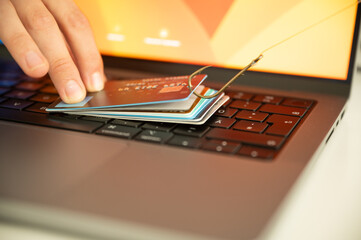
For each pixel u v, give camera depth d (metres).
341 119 0.62
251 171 0.41
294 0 0.65
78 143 0.49
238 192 0.37
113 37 0.76
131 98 0.56
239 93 0.66
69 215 0.35
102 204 0.36
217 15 0.69
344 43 0.63
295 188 0.39
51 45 0.58
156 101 0.52
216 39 0.70
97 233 0.34
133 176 0.41
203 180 0.40
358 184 0.47
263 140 0.49
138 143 0.49
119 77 0.74
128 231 0.33
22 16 0.60
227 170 0.42
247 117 0.56
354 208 0.42
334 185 0.46
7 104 0.62
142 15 0.74
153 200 0.36
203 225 0.32
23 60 0.55
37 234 0.36
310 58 0.65
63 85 0.56
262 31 0.67
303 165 0.43
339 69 0.64
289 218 0.39
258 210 0.34
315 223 0.39
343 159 0.52
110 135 0.51
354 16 0.62
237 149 0.47
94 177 0.41
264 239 0.31
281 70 0.67
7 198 0.37
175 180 0.40
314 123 0.54
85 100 0.58
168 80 0.61
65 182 0.40
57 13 0.63
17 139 0.51
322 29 0.64
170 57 0.73
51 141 0.50
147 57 0.75
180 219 0.33
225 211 0.34
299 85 0.66
